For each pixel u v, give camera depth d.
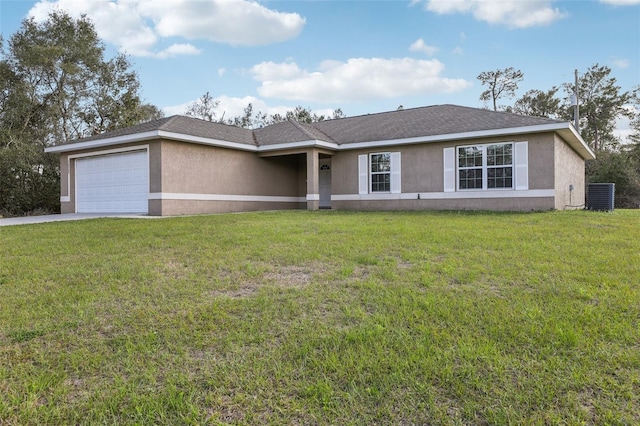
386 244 6.47
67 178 16.41
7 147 19.66
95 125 27.05
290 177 18.94
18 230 9.30
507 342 2.88
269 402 2.29
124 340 3.11
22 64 22.09
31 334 3.23
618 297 3.72
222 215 12.45
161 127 13.46
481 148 13.91
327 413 2.17
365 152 16.09
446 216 11.31
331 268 5.06
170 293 4.20
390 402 2.25
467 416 2.11
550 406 2.17
